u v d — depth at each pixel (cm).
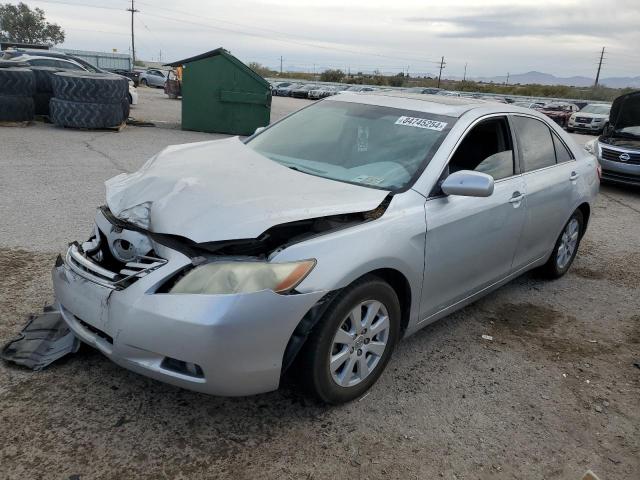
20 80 1208
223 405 297
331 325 277
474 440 289
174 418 284
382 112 400
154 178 315
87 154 962
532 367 368
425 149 357
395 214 310
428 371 352
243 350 250
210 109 1411
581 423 312
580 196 502
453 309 382
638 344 414
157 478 245
